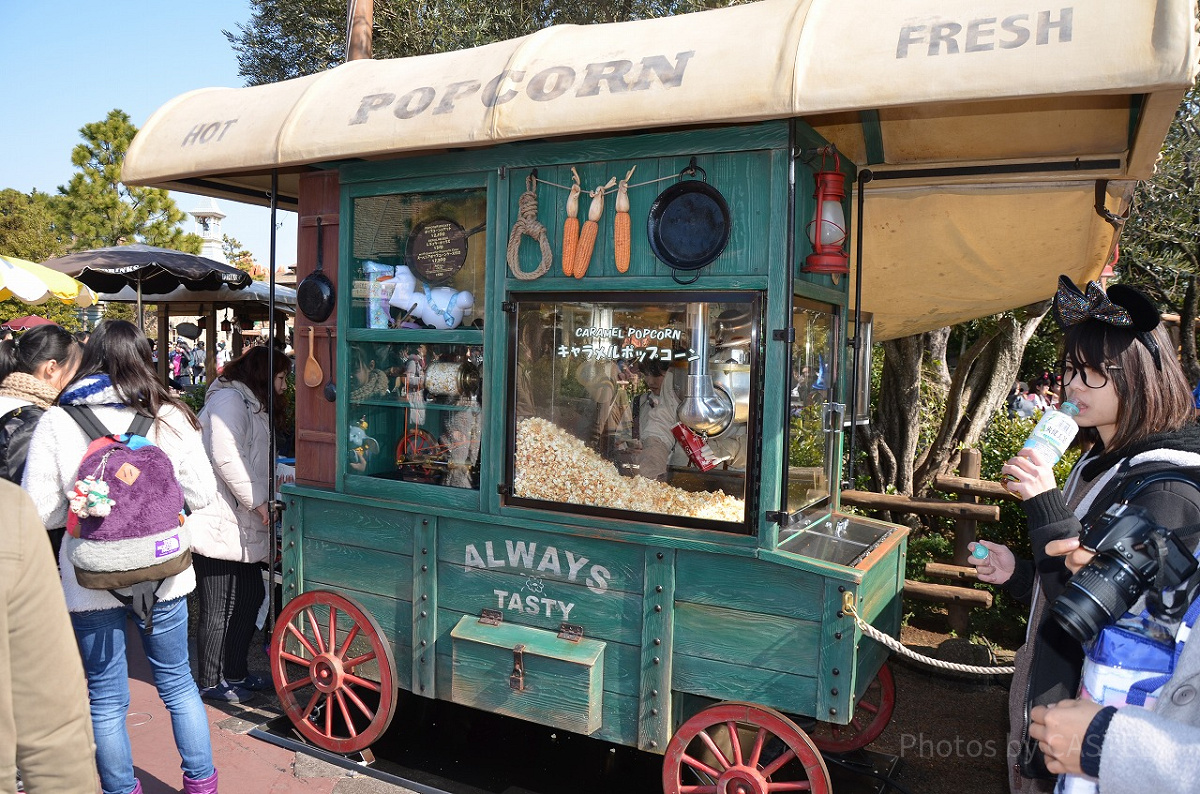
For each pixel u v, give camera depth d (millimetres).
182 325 9734
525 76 2822
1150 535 1438
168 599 2637
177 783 3049
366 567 3398
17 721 1328
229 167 3381
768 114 2371
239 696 3889
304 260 3693
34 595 1334
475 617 3133
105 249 7305
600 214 2926
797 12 2518
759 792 2594
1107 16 2037
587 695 2832
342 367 3502
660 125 2539
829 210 2824
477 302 3250
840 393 3391
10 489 1362
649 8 8602
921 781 3389
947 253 3852
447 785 3203
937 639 4840
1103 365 1769
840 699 2521
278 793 3033
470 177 3178
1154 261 5898
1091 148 3168
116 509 2459
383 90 3172
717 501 2770
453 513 3150
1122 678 1455
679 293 2795
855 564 2648
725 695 2701
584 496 2961
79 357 3389
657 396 2871
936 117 3021
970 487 5059
